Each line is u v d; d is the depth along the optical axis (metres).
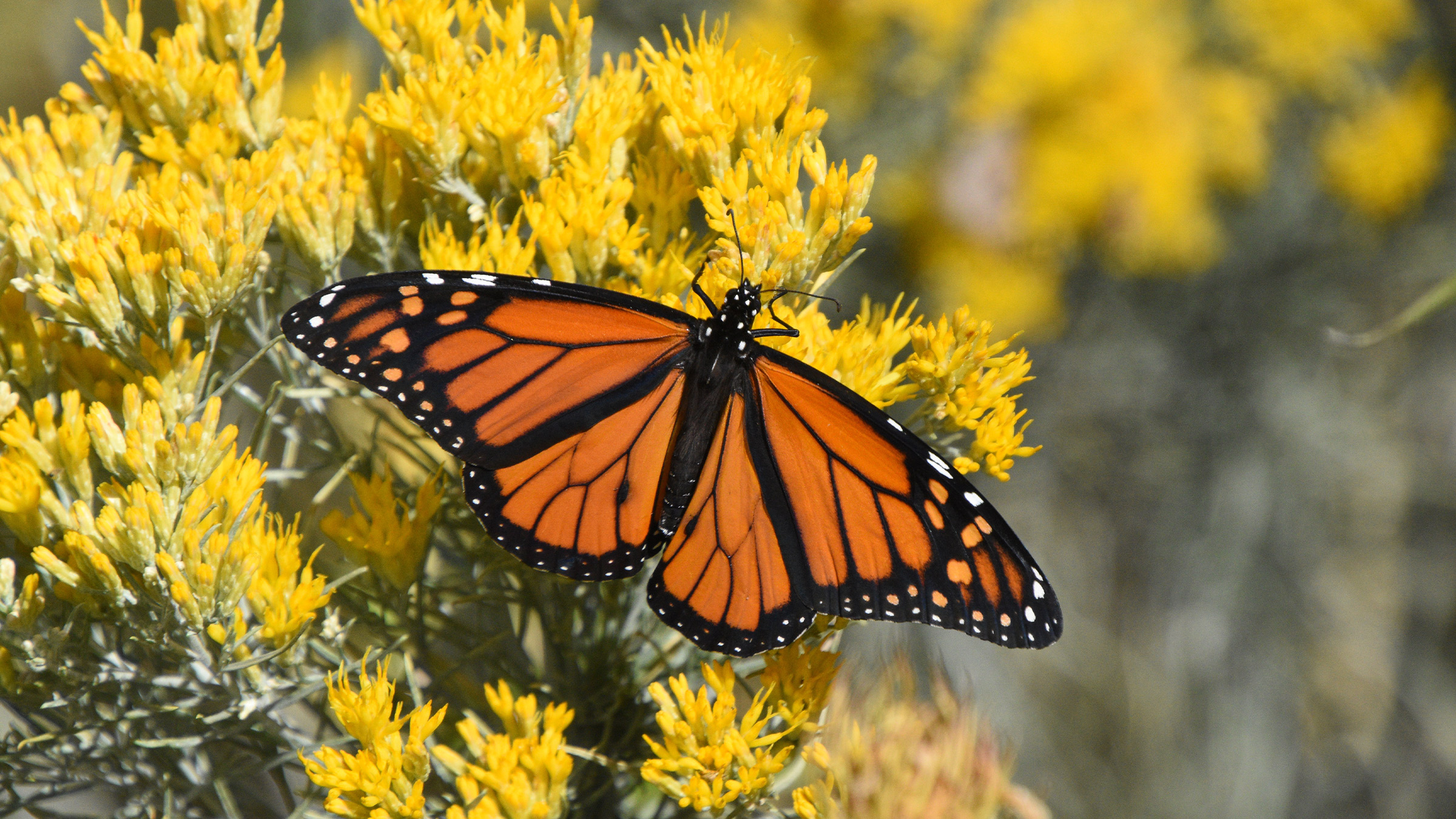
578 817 1.01
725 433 1.01
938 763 0.99
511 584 1.02
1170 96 1.57
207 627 0.99
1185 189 1.58
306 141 1.01
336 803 0.98
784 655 1.00
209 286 0.99
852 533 1.00
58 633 0.99
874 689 0.99
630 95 1.01
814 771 0.99
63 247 0.99
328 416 1.02
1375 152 1.71
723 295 1.01
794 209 1.00
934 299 1.62
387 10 1.01
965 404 1.00
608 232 1.00
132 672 0.99
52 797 1.00
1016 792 0.99
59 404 1.01
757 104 1.00
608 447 1.01
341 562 1.01
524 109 1.00
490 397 1.00
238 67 1.01
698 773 0.99
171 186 1.00
